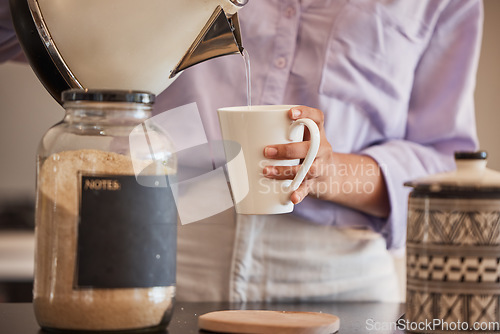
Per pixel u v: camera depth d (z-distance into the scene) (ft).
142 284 2.19
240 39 2.82
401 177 3.70
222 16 2.56
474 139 4.04
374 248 3.83
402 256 4.19
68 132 2.22
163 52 2.54
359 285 3.80
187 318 2.64
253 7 3.72
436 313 2.27
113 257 2.15
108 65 2.53
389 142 3.92
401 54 3.86
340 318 2.72
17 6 2.56
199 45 2.60
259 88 3.72
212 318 2.41
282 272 3.72
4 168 11.03
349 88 3.74
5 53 4.08
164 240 2.24
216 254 3.70
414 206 2.35
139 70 2.55
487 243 2.24
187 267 3.74
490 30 9.48
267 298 3.72
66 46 2.52
